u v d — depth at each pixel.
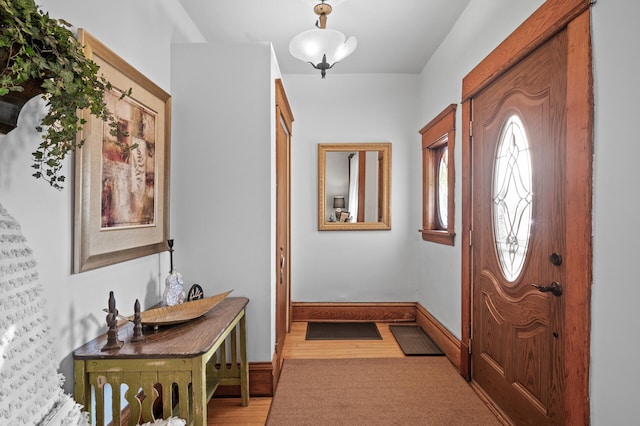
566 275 1.53
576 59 1.46
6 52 0.90
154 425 1.34
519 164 1.96
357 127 3.99
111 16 1.70
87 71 1.13
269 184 2.40
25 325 1.00
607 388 1.32
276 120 2.75
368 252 3.99
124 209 1.79
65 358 1.39
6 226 1.00
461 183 2.76
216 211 2.39
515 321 1.98
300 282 4.00
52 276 1.33
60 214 1.37
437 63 3.36
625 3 1.24
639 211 1.19
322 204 3.97
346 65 3.76
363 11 2.73
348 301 4.00
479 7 2.44
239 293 2.40
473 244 2.53
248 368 2.33
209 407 2.25
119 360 1.39
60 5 1.35
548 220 1.70
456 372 2.72
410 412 2.16
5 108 1.01
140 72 1.96
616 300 1.28
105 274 1.67
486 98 2.33
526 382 1.88
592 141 1.39
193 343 1.50
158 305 2.16
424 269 3.73
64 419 1.07
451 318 2.97
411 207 3.98
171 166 2.38
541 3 1.72
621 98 1.26
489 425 2.03
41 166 1.27
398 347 3.24
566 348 1.53
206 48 2.39
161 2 2.25
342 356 3.04
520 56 1.88
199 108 2.39
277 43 3.23
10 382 0.91
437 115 3.24
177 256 2.39
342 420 2.08
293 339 3.44
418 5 2.65
